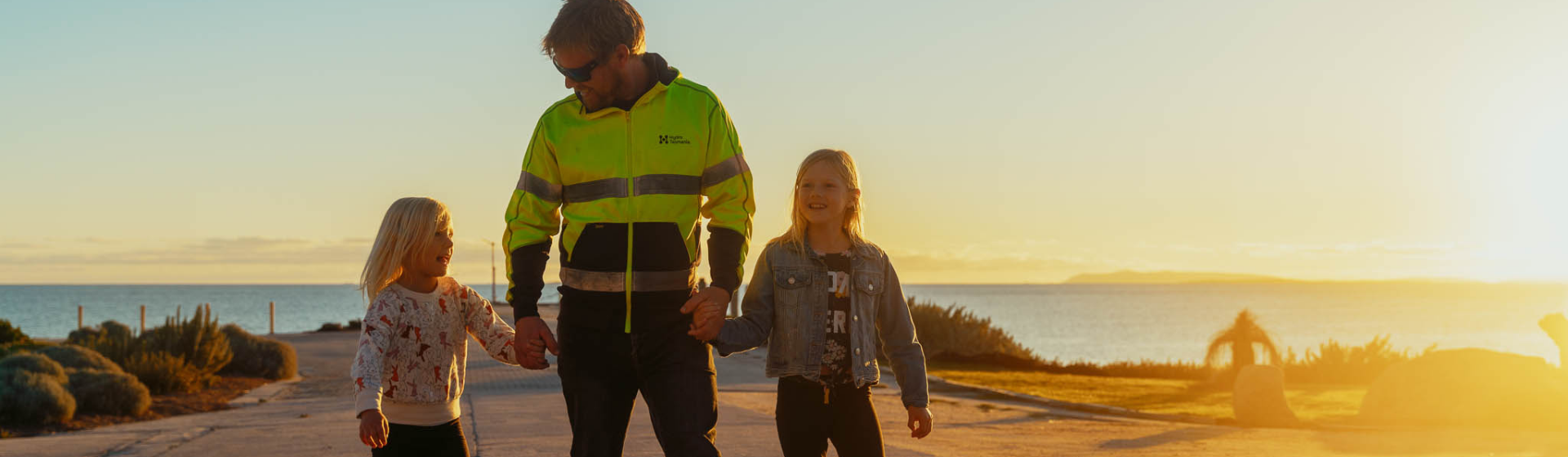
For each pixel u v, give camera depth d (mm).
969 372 22312
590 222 3336
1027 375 21719
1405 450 8367
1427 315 143250
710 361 3461
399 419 3596
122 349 18141
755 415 10602
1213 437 9641
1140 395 17562
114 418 12602
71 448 8703
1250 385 11172
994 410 12562
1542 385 11469
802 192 3863
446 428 3695
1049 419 11336
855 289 3875
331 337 37875
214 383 18266
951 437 9258
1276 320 116062
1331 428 10570
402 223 3566
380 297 3564
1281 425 10945
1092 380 20609
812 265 3842
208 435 9547
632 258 3293
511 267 3455
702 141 3359
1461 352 12281
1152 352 59844
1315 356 22391
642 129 3305
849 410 3865
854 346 3836
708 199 3420
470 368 20625
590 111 3318
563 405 12016
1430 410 11688
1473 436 9492
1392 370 12508
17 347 23406
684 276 3352
